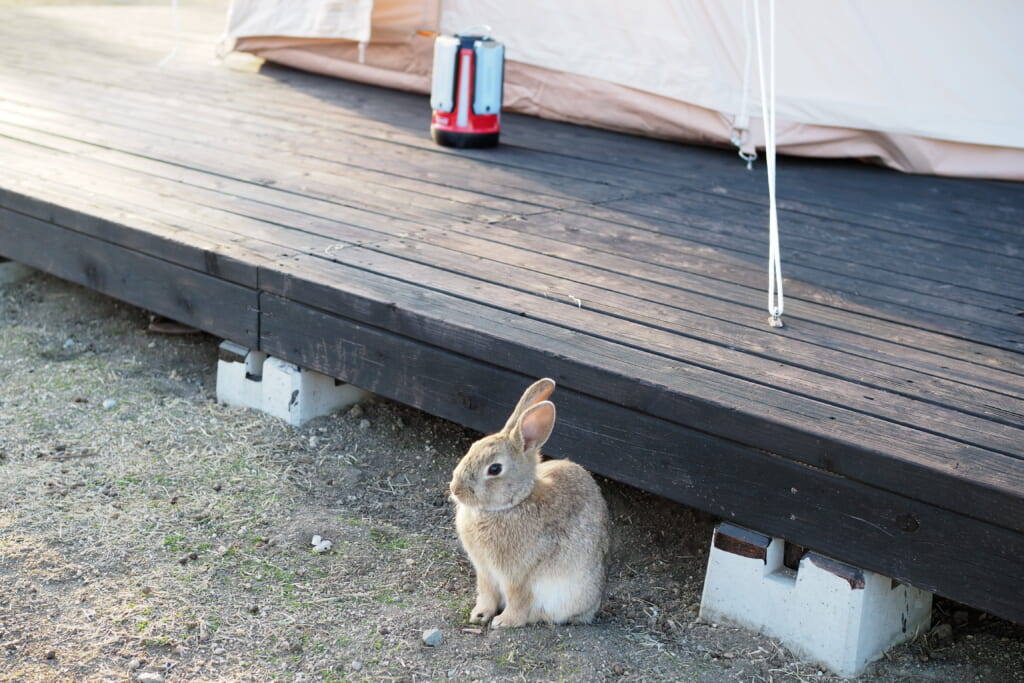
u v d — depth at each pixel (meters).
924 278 4.28
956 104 6.38
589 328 3.43
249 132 6.22
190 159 5.45
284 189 5.00
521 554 2.87
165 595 2.93
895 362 3.32
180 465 3.68
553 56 7.22
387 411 4.25
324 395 4.12
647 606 3.15
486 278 3.88
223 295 4.05
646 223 4.84
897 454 2.63
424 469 3.84
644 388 3.02
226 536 3.27
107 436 3.84
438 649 2.82
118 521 3.28
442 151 6.12
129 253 4.31
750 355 3.30
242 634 2.80
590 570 2.94
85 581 2.96
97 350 4.66
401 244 4.25
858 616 2.79
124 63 8.29
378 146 6.12
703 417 2.93
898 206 5.61
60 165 5.16
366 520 3.45
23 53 8.38
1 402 4.04
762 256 4.43
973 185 6.34
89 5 12.05
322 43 8.27
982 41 6.30
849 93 6.50
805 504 2.81
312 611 2.94
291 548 3.23
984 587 2.55
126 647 2.69
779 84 6.56
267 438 3.94
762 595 2.96
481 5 7.47
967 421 2.88
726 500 2.96
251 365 4.14
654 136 7.09
